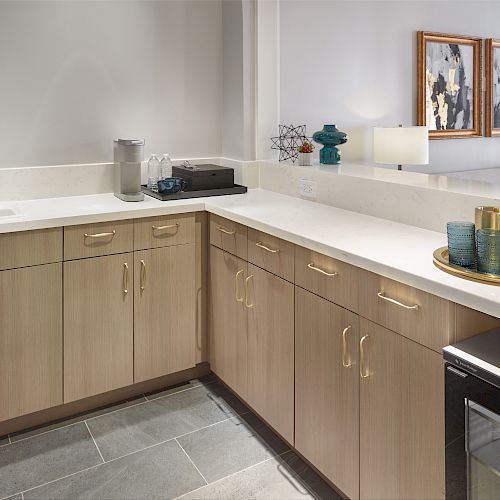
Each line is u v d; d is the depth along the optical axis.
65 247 2.14
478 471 1.20
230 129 2.93
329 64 3.03
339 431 1.72
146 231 2.32
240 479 1.91
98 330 2.27
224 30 2.90
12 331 2.09
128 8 2.66
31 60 2.47
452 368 1.23
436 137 3.33
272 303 2.01
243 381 2.27
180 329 2.48
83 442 2.13
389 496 1.55
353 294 1.61
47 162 2.57
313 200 2.49
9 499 1.81
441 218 1.86
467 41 3.40
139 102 2.75
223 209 2.29
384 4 3.17
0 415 2.12
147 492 1.85
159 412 2.35
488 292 1.23
